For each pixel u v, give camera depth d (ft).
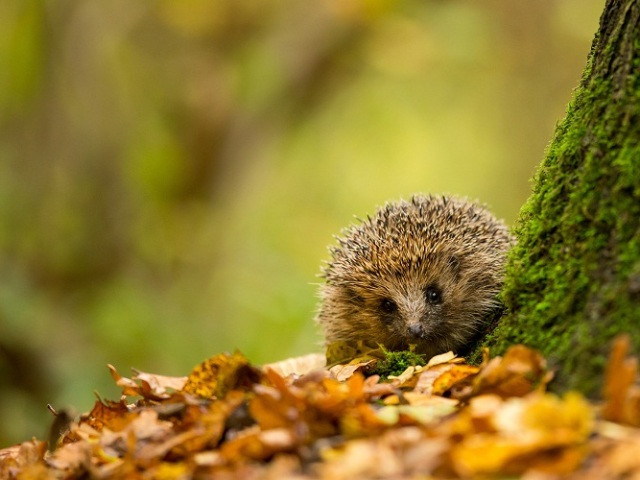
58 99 55.98
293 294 58.23
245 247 63.36
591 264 15.39
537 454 11.92
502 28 70.49
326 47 59.72
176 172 62.34
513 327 16.58
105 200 57.16
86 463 14.43
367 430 13.85
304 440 13.70
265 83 60.85
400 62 58.29
